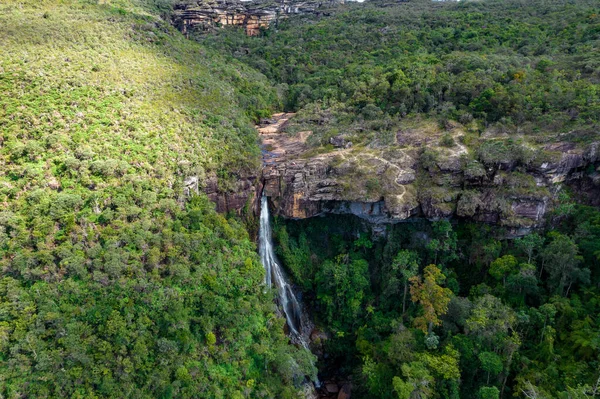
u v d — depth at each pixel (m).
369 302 55.78
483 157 54.69
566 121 57.28
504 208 52.09
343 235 61.00
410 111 70.50
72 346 33.31
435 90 70.50
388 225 58.25
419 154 59.25
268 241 59.34
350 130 68.44
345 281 55.41
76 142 44.25
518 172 53.59
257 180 57.66
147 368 36.12
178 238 42.19
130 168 44.06
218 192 53.09
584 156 52.31
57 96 49.31
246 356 43.06
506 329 41.88
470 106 65.44
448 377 40.19
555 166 51.81
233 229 50.09
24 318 33.12
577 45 77.75
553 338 42.25
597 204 53.50
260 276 47.69
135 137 48.56
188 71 74.00
